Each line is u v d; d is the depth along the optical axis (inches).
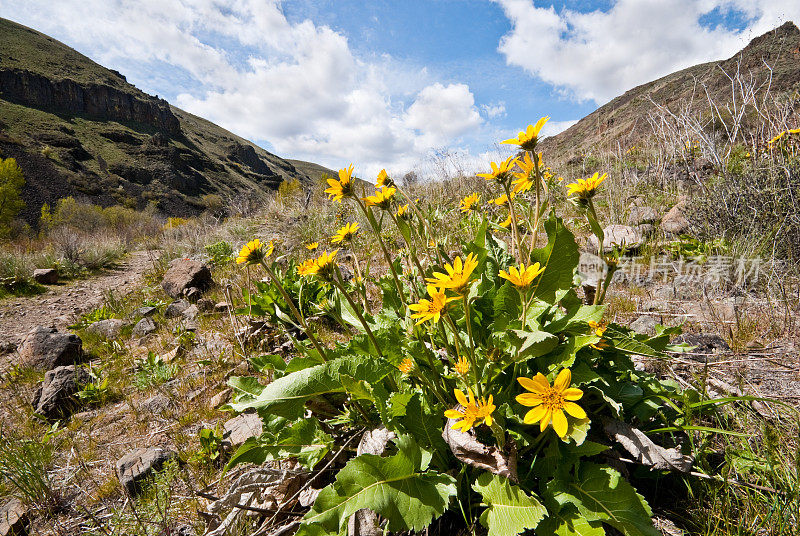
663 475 55.3
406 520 48.0
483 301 67.7
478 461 50.4
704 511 51.8
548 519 48.6
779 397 71.2
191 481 80.2
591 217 58.0
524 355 51.7
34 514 81.4
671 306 122.4
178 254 430.3
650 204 216.5
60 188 1987.0
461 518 56.0
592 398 59.6
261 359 74.0
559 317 60.8
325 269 62.7
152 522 70.4
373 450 58.3
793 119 161.3
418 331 63.1
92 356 167.2
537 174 61.1
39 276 359.3
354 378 60.0
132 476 83.3
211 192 3147.1
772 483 53.4
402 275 89.0
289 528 56.6
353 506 46.9
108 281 378.3
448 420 55.5
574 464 51.4
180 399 115.6
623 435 54.4
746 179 158.7
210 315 185.6
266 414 64.5
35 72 3097.9
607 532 51.1
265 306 138.6
